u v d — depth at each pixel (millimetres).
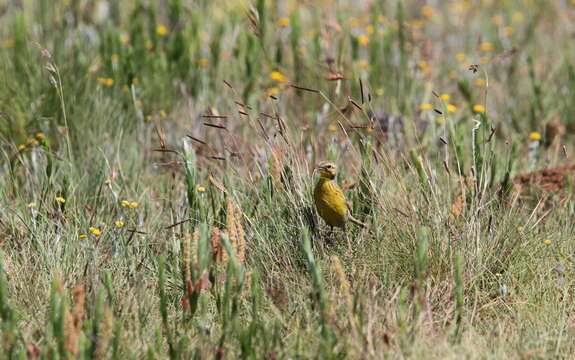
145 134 12969
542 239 9883
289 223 9961
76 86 13133
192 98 14453
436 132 12695
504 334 8336
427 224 9594
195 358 7637
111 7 16797
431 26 19438
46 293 8695
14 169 11398
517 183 11594
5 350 7348
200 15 16766
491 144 10398
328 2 17953
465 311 8883
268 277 9180
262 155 11180
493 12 20312
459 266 8016
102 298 7297
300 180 10133
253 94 14461
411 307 8352
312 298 8281
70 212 10211
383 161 10430
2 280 7461
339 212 9719
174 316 8586
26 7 16656
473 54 17625
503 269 9523
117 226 9602
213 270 8383
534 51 17281
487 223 9758
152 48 14648
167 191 11328
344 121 12922
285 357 7711
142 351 7801
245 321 8492
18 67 13078
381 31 16609
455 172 11031
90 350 7297
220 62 15320
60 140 12383
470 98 13703
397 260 9430
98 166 11383
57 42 14117
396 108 14227
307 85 14242
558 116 14711
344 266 9430
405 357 7688
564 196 11102
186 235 8148
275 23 15969
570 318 8812
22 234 9977
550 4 20094
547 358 7852
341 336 7859
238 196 10359
